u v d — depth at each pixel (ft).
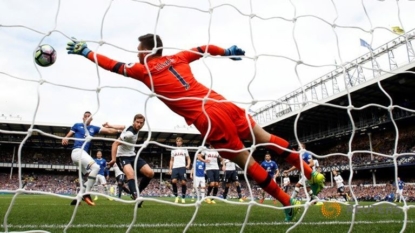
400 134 109.50
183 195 36.55
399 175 108.47
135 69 11.03
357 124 116.37
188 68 11.60
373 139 118.32
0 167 141.90
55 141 140.05
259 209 24.63
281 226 13.16
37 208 23.38
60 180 143.95
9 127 125.90
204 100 9.65
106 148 143.43
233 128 10.98
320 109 115.44
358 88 96.99
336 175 59.21
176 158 36.63
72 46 10.84
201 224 13.66
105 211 20.40
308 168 12.30
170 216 17.28
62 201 37.63
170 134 135.44
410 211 21.45
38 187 136.05
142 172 24.77
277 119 128.88
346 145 129.49
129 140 24.43
